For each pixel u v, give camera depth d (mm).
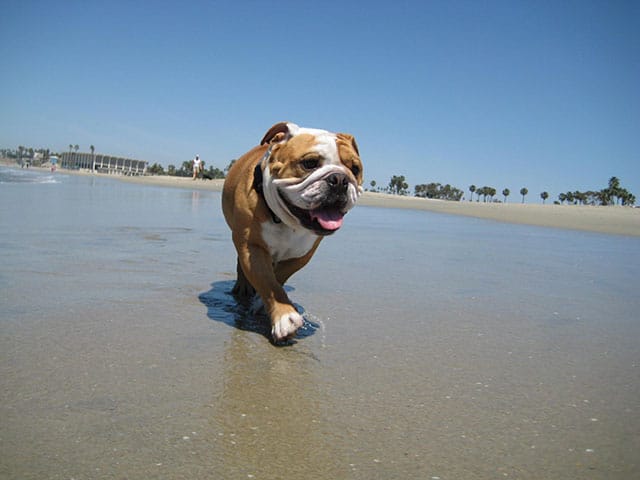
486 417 863
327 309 1531
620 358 1189
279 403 881
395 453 737
